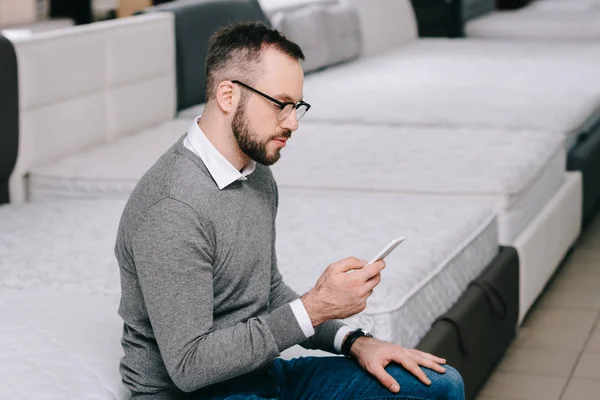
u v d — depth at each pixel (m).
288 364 2.25
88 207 3.88
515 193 3.94
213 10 5.68
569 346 3.86
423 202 3.96
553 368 3.65
